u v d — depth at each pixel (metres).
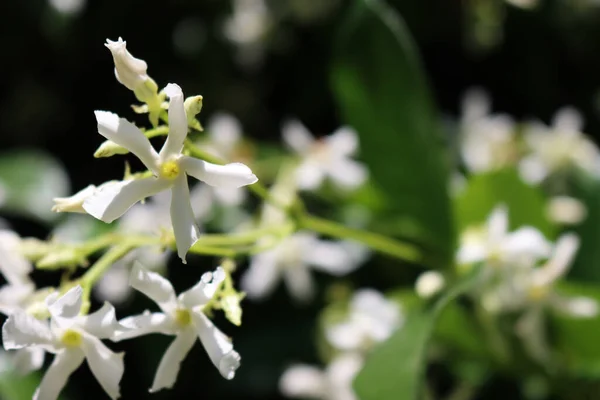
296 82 0.45
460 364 0.34
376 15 0.31
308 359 0.36
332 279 0.37
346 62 0.31
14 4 0.41
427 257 0.31
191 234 0.24
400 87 0.31
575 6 0.41
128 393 0.36
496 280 0.31
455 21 0.42
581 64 0.43
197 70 0.44
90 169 0.42
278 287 0.37
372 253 0.36
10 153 0.39
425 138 0.31
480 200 0.33
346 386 0.33
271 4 0.44
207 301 0.25
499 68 0.43
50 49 0.42
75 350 0.25
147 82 0.25
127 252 0.26
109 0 0.42
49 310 0.24
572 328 0.32
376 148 0.31
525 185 0.32
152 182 0.24
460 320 0.31
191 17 0.45
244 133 0.44
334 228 0.30
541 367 0.31
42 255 0.26
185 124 0.24
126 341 0.36
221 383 0.36
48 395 0.25
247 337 0.36
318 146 0.35
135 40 0.43
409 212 0.31
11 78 0.43
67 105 0.43
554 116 0.42
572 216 0.34
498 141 0.36
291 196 0.29
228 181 0.24
